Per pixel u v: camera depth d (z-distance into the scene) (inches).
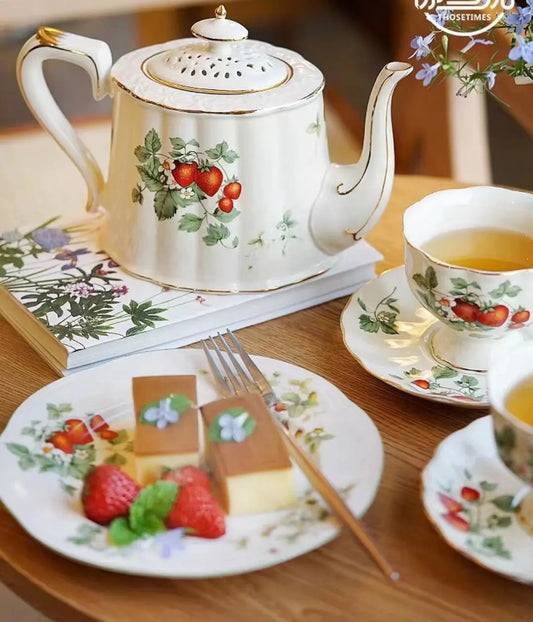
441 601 27.2
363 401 31.9
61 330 32.8
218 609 27.1
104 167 52.4
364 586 27.5
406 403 31.9
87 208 36.6
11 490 28.5
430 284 31.2
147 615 26.9
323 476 28.3
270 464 28.0
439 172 60.8
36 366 33.2
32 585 27.6
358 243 36.6
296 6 91.7
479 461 29.0
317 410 30.6
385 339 33.2
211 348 33.1
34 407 30.6
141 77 33.6
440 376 32.0
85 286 34.5
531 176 65.3
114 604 27.1
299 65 34.6
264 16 91.4
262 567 26.9
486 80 32.6
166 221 33.8
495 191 33.0
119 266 35.4
